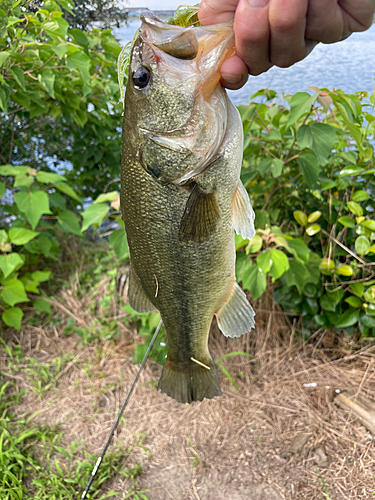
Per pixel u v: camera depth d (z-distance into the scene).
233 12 0.28
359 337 0.81
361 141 0.70
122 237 0.74
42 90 0.80
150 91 0.30
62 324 0.92
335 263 0.79
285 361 0.80
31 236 0.77
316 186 0.70
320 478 0.60
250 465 0.63
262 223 0.74
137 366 0.81
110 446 0.67
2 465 0.60
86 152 1.08
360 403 0.69
